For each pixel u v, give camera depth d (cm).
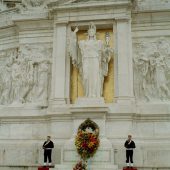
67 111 2358
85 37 2566
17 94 2600
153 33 2500
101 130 2238
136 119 2342
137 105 2367
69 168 2091
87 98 2338
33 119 2486
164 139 2272
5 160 2420
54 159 2297
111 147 2167
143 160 2225
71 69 2519
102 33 2553
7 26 2806
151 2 2534
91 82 2359
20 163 2392
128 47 2439
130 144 2084
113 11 2497
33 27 2683
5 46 2825
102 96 2408
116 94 2378
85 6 2508
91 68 2378
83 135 2158
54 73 2492
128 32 2467
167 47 2448
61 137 2342
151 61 2425
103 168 2034
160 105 2333
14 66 2662
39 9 2714
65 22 2550
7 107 2558
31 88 2578
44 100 2525
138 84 2430
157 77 2392
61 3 2555
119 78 2388
